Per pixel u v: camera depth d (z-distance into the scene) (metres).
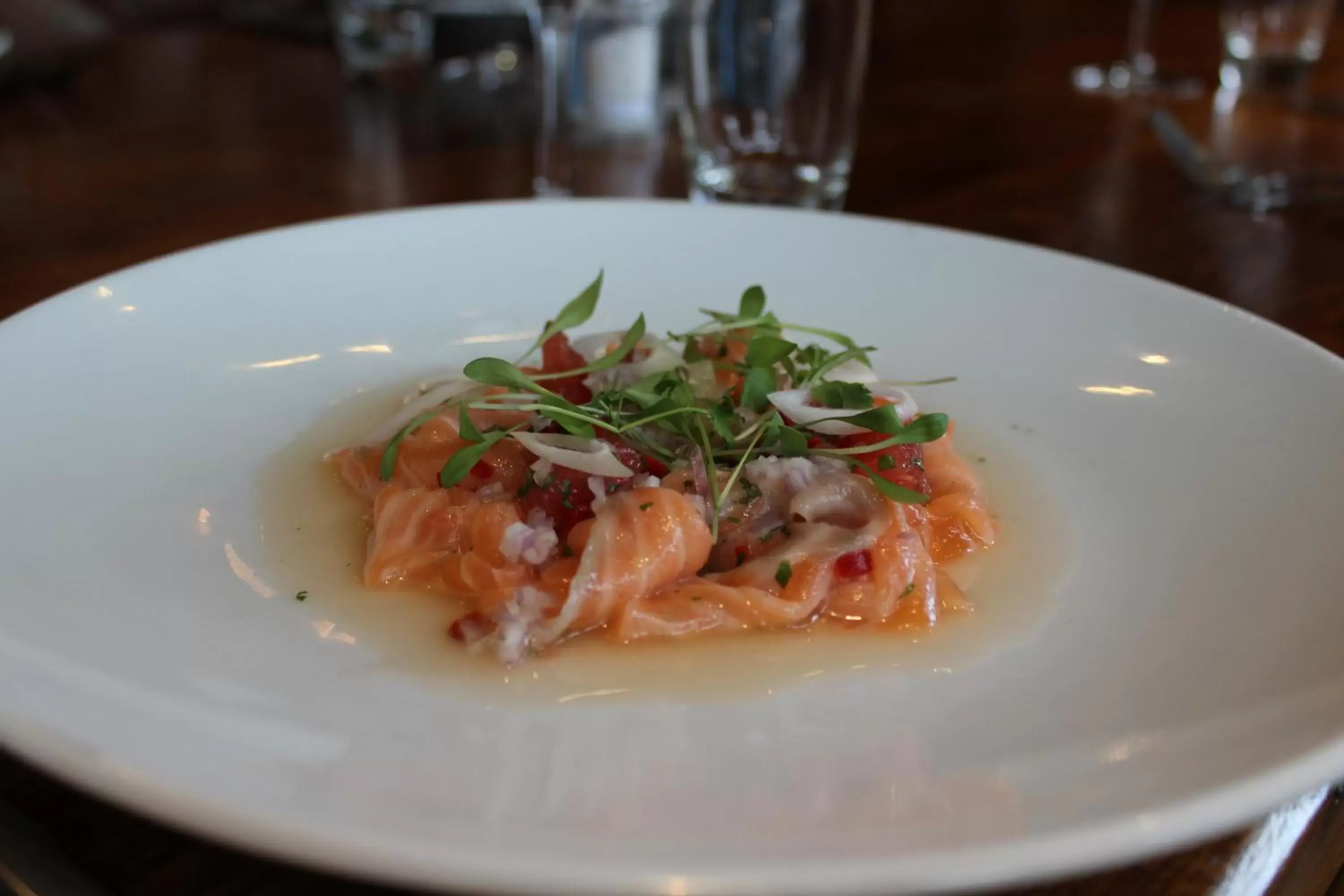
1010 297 0.42
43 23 0.69
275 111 0.67
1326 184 0.60
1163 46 0.88
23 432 0.34
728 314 0.42
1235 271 0.51
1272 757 0.25
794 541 0.35
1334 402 0.36
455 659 0.32
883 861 0.21
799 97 0.53
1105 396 0.39
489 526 0.35
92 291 0.38
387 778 0.26
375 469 0.37
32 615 0.30
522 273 0.43
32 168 0.59
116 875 0.27
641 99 0.64
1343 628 0.30
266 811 0.22
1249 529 0.34
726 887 0.21
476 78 0.73
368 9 0.73
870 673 0.32
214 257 0.40
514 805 0.25
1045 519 0.37
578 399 0.39
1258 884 0.28
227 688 0.30
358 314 0.42
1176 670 0.31
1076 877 0.23
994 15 0.98
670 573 0.34
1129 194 0.59
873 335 0.42
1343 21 0.99
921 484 0.37
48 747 0.23
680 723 0.31
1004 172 0.61
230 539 0.35
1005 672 0.32
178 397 0.38
